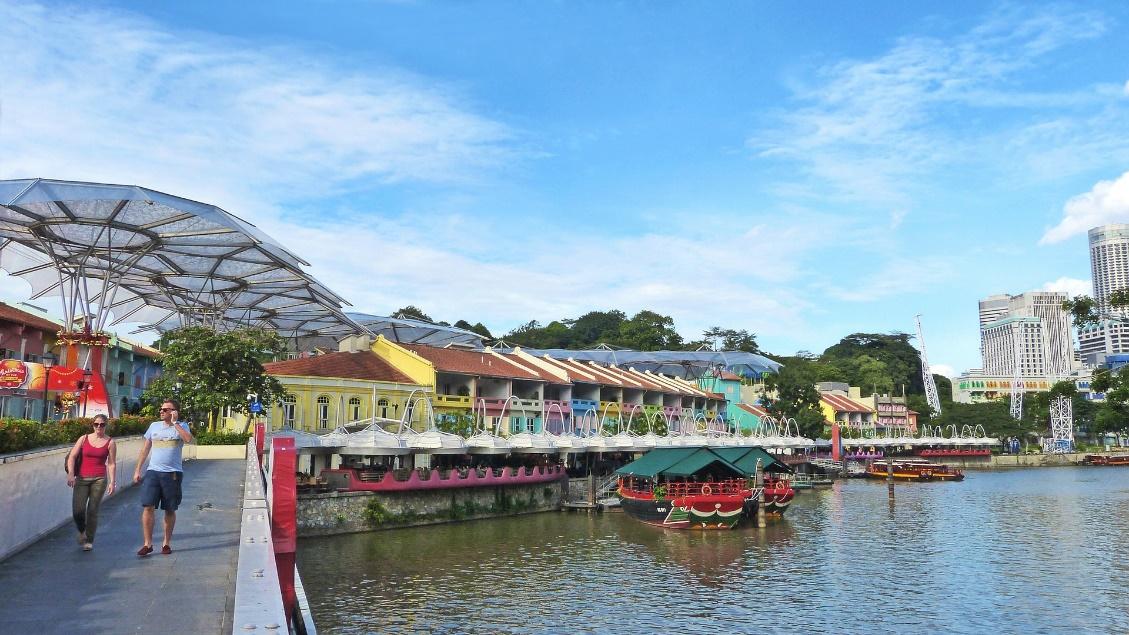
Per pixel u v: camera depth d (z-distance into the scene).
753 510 49.62
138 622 9.31
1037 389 171.75
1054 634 26.06
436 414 56.94
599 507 54.12
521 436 52.25
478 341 83.00
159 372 65.44
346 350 63.91
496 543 40.66
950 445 132.50
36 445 14.35
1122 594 31.31
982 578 34.16
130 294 53.75
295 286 49.72
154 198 31.77
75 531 15.16
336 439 42.62
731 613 28.20
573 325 140.38
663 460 53.06
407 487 43.97
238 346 42.56
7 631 8.91
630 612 28.16
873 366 154.38
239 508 19.14
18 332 43.25
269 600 7.88
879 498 69.38
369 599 29.11
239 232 35.16
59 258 39.12
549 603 29.17
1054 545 42.84
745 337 143.88
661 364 102.75
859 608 29.02
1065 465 127.94
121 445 22.58
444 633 25.30
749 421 99.00
